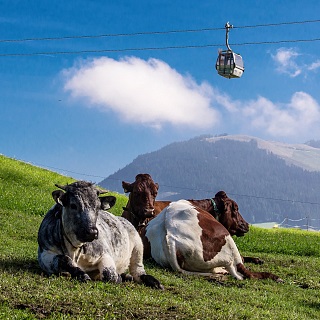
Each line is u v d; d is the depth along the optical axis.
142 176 18.17
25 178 41.69
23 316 9.48
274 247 27.42
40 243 12.85
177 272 16.09
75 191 12.37
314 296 15.50
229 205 19.25
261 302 13.43
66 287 11.46
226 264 16.48
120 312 10.32
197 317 10.68
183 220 16.61
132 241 14.09
